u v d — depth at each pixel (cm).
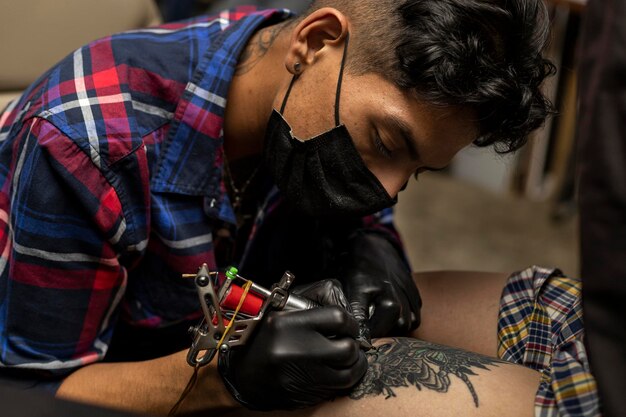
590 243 62
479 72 72
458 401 71
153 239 89
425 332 98
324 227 105
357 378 72
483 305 97
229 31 91
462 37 72
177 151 87
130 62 86
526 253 203
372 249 97
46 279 80
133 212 83
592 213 62
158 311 93
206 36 93
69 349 85
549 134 218
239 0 180
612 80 60
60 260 80
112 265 83
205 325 71
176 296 92
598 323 63
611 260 61
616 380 61
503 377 73
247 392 72
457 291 100
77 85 82
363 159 80
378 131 77
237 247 101
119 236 82
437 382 72
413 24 73
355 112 77
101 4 116
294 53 81
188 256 89
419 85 73
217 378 77
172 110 87
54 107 80
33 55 109
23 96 91
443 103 73
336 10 78
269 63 88
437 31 72
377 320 87
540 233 213
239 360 71
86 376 85
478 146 83
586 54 64
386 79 76
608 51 60
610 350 62
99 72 84
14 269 80
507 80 72
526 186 229
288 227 106
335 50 79
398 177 81
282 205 103
